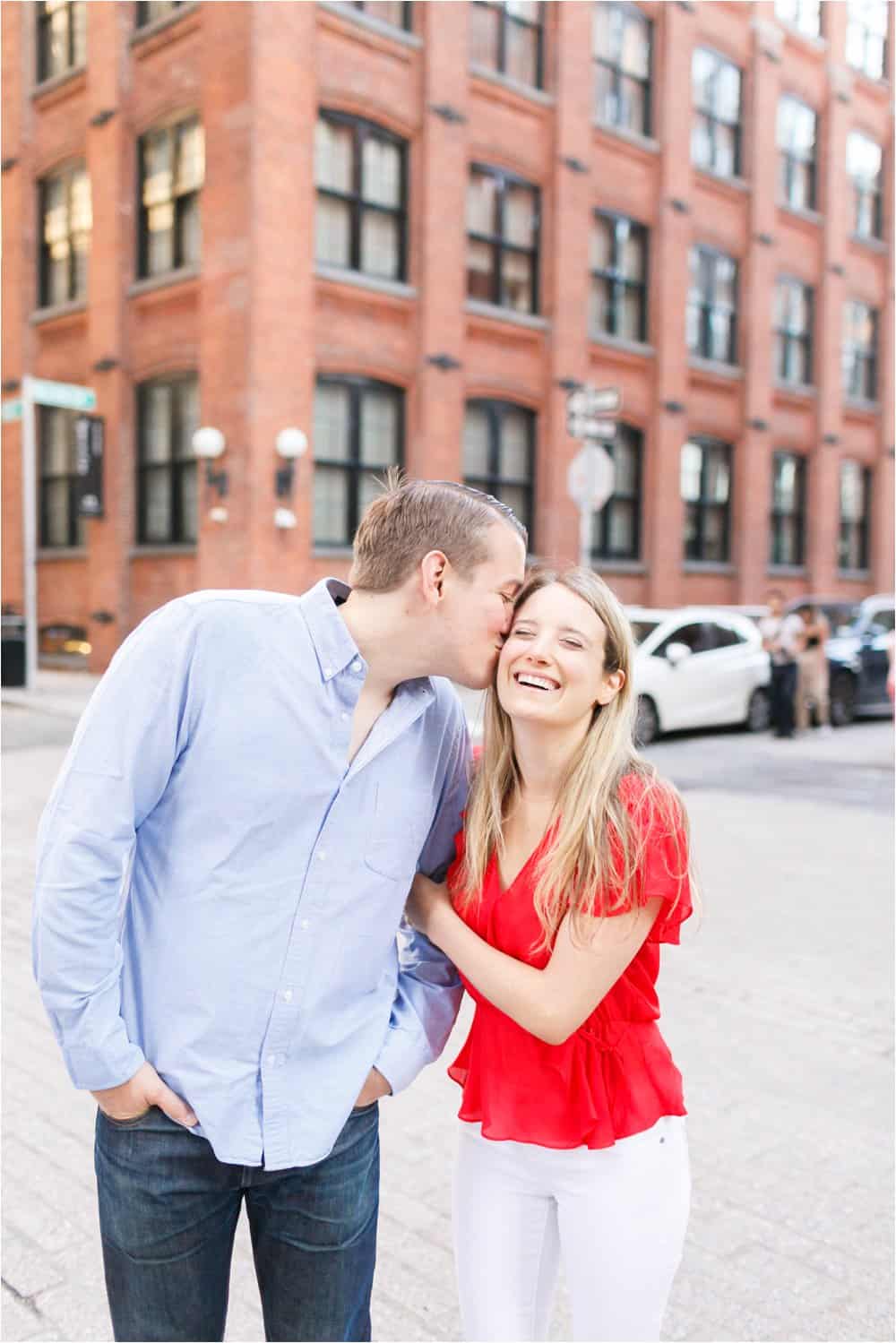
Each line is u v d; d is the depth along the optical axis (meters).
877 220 25.97
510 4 17.53
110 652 16.84
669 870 1.61
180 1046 1.52
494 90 17.16
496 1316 1.76
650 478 20.17
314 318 15.23
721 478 22.03
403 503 1.59
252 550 14.64
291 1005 1.54
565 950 1.62
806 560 24.23
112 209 16.52
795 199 23.38
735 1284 2.62
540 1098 1.69
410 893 1.82
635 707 1.72
